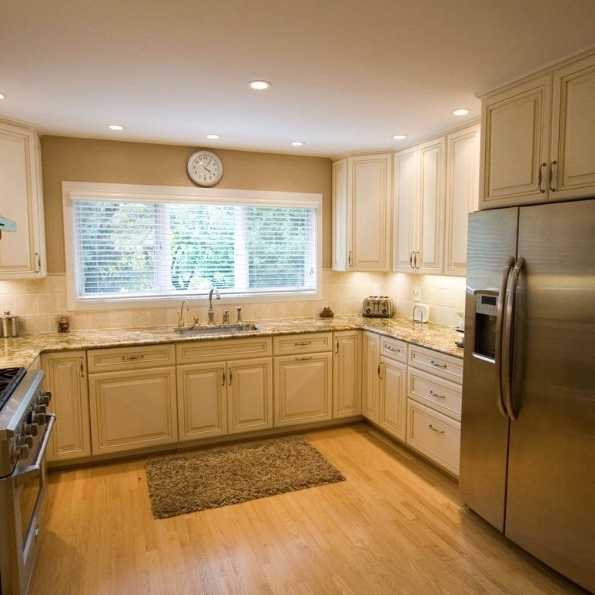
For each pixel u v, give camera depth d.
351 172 4.03
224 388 3.52
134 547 2.33
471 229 2.48
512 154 2.34
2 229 2.17
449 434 2.91
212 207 3.97
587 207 1.84
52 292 3.52
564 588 2.04
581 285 1.87
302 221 4.32
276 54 2.07
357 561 2.23
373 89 2.50
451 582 2.08
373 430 3.92
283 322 4.10
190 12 1.71
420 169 3.56
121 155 3.62
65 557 2.25
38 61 2.12
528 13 1.71
